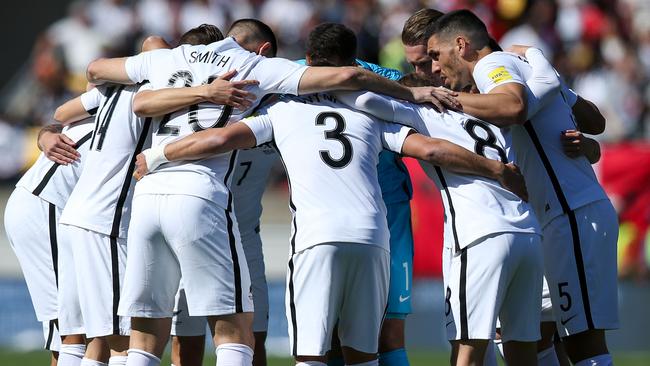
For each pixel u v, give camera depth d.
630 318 38.47
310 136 19.89
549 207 21.41
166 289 20.31
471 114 20.27
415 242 40.16
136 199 20.17
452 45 21.22
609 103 49.34
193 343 23.27
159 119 20.69
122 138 21.36
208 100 20.06
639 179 41.28
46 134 22.95
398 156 23.22
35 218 22.80
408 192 23.38
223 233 19.89
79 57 54.41
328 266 19.31
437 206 40.16
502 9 53.16
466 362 19.91
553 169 21.41
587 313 21.02
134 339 20.38
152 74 20.91
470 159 19.77
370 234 19.45
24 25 64.38
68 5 64.69
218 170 20.14
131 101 21.39
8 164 49.59
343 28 21.09
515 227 19.73
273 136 20.19
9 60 63.97
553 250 21.38
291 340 19.73
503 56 21.08
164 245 20.06
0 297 39.53
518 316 20.11
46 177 22.86
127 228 21.34
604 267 21.14
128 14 55.69
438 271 39.97
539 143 21.50
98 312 21.03
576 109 22.91
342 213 19.44
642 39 53.50
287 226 42.72
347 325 20.03
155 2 55.31
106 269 21.14
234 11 55.06
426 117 20.52
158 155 19.92
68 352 22.20
